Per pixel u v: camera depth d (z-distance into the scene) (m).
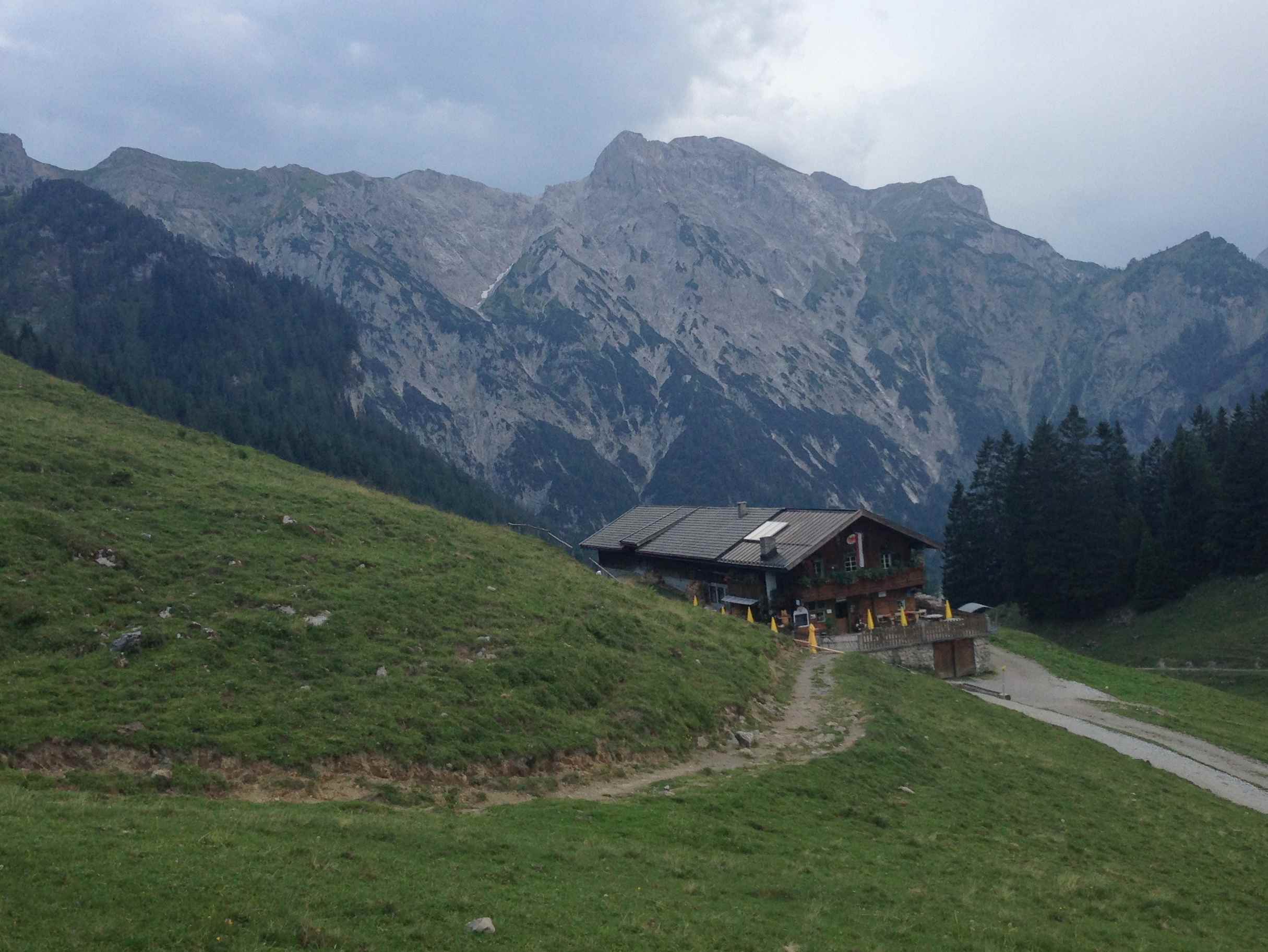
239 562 30.70
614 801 22.73
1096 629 107.75
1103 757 38.84
